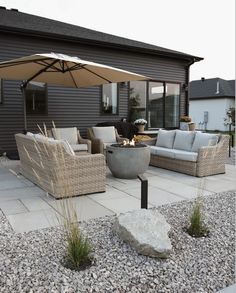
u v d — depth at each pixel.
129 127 8.18
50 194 3.87
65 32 7.84
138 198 3.82
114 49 8.57
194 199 3.82
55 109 7.90
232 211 3.35
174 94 10.34
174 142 5.96
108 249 2.37
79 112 8.31
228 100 21.19
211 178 5.06
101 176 4.02
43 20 9.29
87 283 1.93
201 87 23.36
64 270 2.07
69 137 6.52
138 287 1.91
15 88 7.28
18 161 6.52
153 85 9.75
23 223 2.93
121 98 9.08
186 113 10.69
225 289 1.92
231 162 6.71
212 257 2.31
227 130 20.69
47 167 3.71
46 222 2.96
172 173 5.43
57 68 5.41
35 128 7.64
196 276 2.05
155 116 9.94
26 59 4.40
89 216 3.14
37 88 7.59
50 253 2.31
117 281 1.96
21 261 2.18
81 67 5.12
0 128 7.17
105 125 7.88
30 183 4.55
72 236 2.19
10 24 7.05
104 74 5.31
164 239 2.33
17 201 3.64
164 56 9.59
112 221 2.99
